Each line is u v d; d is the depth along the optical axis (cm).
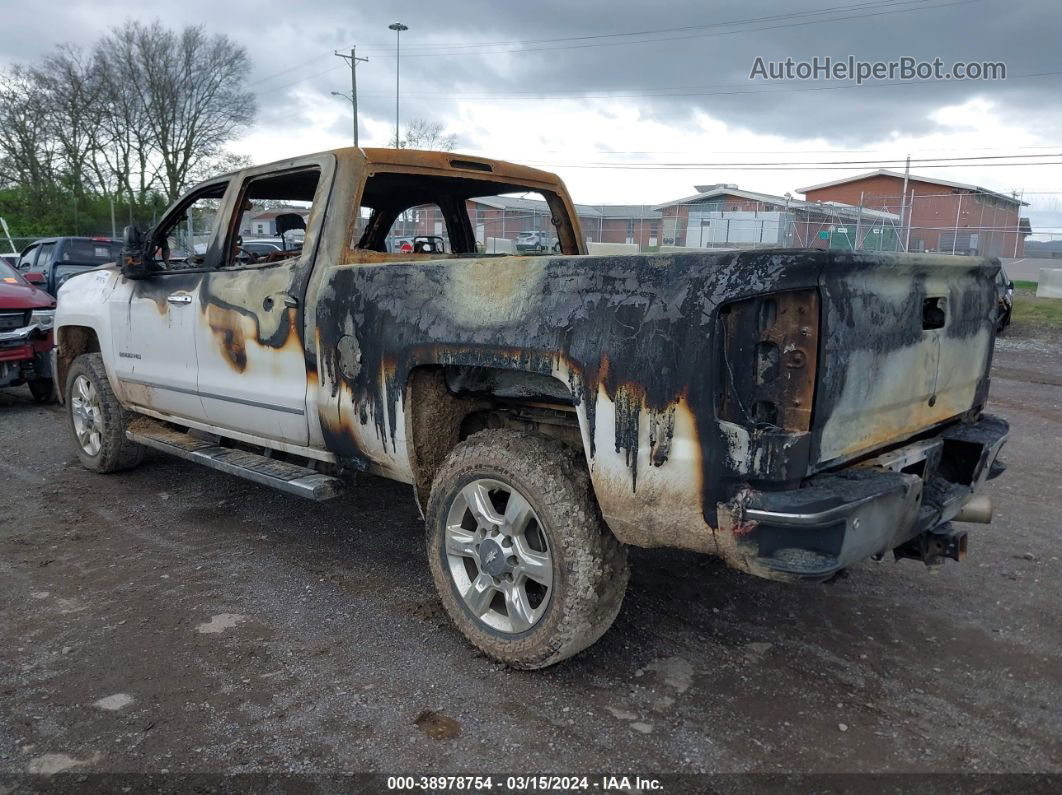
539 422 346
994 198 3164
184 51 4669
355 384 364
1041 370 1142
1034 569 424
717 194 4378
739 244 3092
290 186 464
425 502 365
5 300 822
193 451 469
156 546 457
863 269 254
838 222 3294
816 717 291
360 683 311
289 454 456
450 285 320
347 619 366
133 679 313
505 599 317
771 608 378
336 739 276
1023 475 595
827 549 241
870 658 333
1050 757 269
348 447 379
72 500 539
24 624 360
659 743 275
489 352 304
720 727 284
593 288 274
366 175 401
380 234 534
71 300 589
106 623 362
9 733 278
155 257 530
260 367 420
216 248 460
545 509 294
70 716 288
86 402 589
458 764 263
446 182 468
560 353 282
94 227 4731
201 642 344
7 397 936
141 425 548
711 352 244
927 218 3959
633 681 314
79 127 4584
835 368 247
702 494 251
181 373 480
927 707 298
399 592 397
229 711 292
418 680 314
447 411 353
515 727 283
